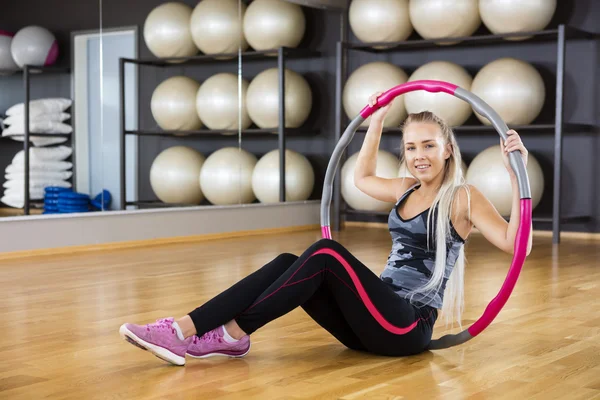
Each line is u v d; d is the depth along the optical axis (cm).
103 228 557
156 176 593
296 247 571
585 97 655
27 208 512
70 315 321
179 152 609
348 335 246
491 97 626
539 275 436
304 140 711
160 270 451
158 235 595
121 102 566
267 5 671
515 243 218
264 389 211
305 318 311
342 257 223
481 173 627
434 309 243
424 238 236
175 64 604
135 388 212
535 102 627
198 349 235
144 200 585
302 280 224
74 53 537
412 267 239
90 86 546
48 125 522
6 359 247
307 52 711
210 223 633
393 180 257
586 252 551
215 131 636
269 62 677
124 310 332
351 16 707
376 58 744
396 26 685
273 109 680
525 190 216
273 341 270
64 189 533
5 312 328
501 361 242
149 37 584
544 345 265
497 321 307
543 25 629
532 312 326
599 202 653
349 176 702
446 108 652
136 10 574
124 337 226
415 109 664
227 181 645
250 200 666
